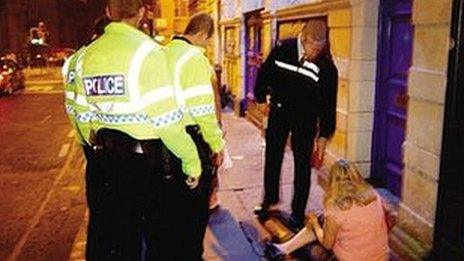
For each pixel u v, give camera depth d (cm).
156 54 255
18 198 606
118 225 283
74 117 285
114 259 291
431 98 356
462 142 319
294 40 442
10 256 439
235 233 456
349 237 302
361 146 534
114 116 259
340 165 314
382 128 519
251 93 1054
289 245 388
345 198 303
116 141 263
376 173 535
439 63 347
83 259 430
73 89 281
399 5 473
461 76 317
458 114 321
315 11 616
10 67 2091
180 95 295
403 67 474
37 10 4838
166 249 298
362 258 301
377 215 303
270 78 454
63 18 5816
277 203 499
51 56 4231
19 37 4250
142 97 253
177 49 299
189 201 295
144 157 265
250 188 593
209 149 312
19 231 498
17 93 2039
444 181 337
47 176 707
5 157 836
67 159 816
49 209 563
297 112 445
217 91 455
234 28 1183
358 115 527
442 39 343
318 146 454
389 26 495
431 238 360
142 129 261
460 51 316
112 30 260
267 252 409
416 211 380
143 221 288
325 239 319
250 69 1054
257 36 984
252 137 898
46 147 916
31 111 1461
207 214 318
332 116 439
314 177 614
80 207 568
